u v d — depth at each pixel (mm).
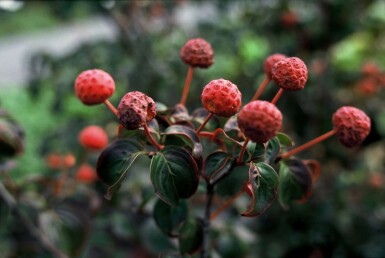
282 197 339
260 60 865
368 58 1068
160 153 301
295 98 795
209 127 333
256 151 303
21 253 533
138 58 785
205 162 309
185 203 359
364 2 895
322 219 684
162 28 909
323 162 810
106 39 806
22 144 449
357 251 678
